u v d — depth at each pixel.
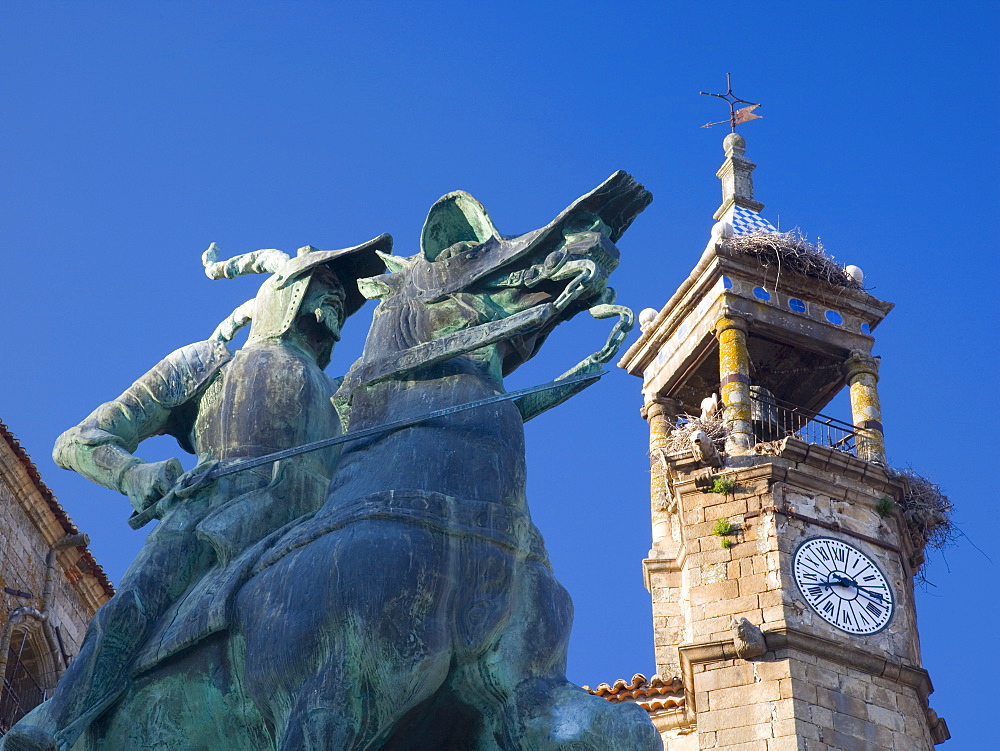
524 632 9.19
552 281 10.25
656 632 44.16
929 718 40.88
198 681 9.38
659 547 45.97
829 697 40.06
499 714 9.05
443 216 10.58
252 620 9.23
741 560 42.34
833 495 43.72
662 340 48.91
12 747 9.23
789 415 46.56
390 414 9.96
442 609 9.05
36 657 23.47
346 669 8.90
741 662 40.59
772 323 46.81
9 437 23.59
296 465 10.15
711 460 44.09
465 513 9.32
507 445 9.75
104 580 25.19
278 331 10.83
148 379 10.80
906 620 42.06
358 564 9.04
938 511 44.06
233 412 10.41
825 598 41.78
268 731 9.23
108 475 10.44
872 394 46.31
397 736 9.16
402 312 10.41
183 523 9.95
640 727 8.80
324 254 11.01
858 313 47.94
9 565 23.41
